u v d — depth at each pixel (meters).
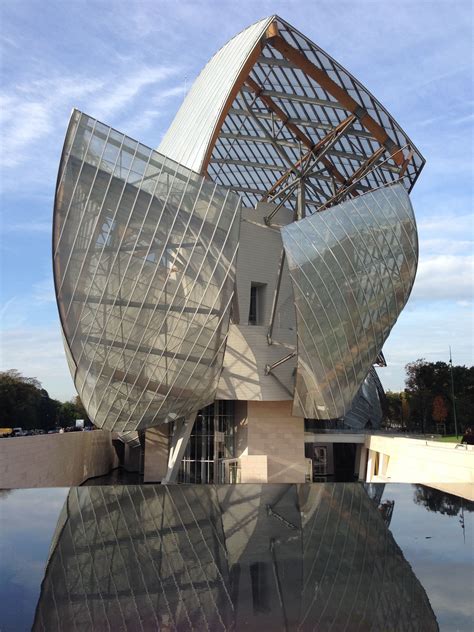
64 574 6.05
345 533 8.12
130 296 26.48
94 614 4.76
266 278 39.00
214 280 28.20
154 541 7.65
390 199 34.62
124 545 7.43
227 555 6.86
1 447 23.28
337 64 30.39
